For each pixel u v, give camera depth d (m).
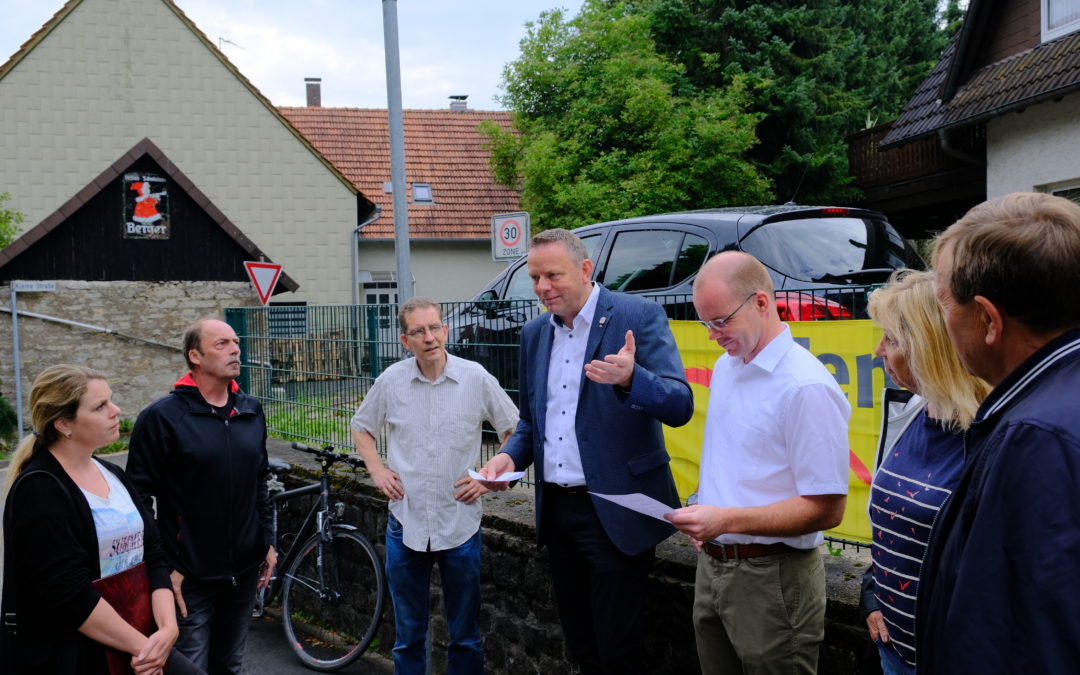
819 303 3.86
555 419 3.12
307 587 5.30
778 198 18.66
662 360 2.88
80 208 15.27
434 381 3.80
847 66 22.61
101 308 15.14
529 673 4.12
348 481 5.44
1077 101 9.86
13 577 2.59
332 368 6.20
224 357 3.69
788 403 2.29
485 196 23.86
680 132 15.91
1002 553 1.20
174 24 21.06
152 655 2.77
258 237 21.47
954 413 1.84
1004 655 1.18
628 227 5.87
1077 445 1.15
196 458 3.62
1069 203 1.30
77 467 2.79
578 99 17.41
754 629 2.37
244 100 21.42
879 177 17.36
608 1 19.34
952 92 11.82
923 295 1.90
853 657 2.81
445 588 3.83
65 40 20.45
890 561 1.96
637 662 3.02
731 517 2.25
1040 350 1.28
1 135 20.11
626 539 2.93
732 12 18.30
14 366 14.57
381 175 23.94
